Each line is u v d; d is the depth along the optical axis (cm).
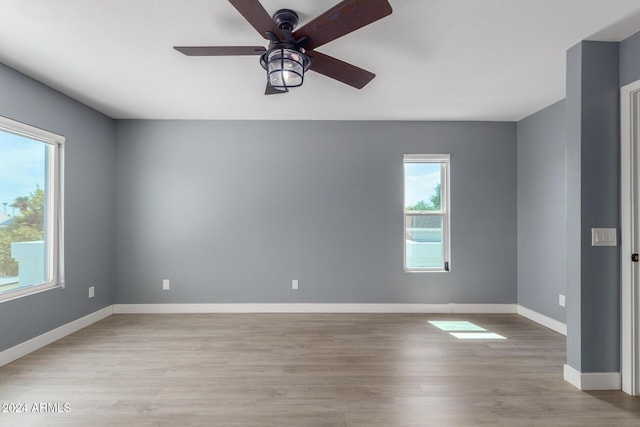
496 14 213
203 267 443
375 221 446
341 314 436
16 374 267
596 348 245
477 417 211
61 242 352
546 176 392
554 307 379
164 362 290
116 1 200
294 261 445
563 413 215
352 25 178
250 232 445
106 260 424
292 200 446
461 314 439
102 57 271
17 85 295
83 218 382
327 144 446
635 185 239
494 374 269
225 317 422
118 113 417
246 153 445
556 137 376
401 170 448
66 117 355
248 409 219
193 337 351
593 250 245
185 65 285
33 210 326
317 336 354
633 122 239
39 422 205
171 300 442
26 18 216
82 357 300
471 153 448
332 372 272
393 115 425
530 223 421
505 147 449
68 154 359
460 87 333
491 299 447
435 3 201
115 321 405
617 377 244
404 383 254
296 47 194
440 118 438
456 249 448
